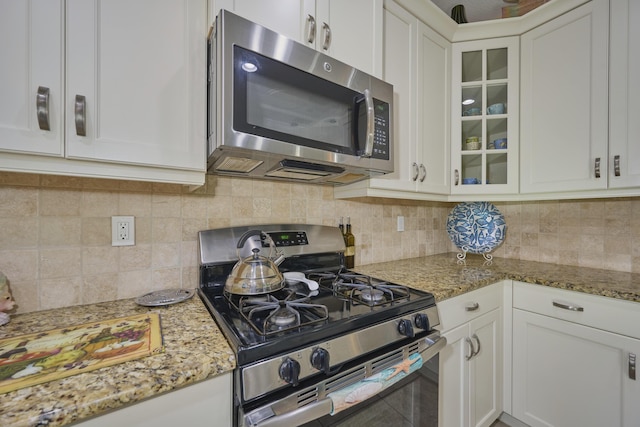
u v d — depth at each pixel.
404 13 1.39
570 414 1.24
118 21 0.72
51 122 0.64
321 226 1.38
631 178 1.20
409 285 1.19
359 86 1.06
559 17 1.41
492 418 1.38
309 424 0.71
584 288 1.19
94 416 0.47
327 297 1.00
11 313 0.80
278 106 0.86
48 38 0.64
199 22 0.85
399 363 0.84
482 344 1.31
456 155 1.63
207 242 1.07
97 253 0.92
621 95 1.22
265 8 0.93
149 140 0.77
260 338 0.66
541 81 1.47
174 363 0.56
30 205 0.83
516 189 1.55
